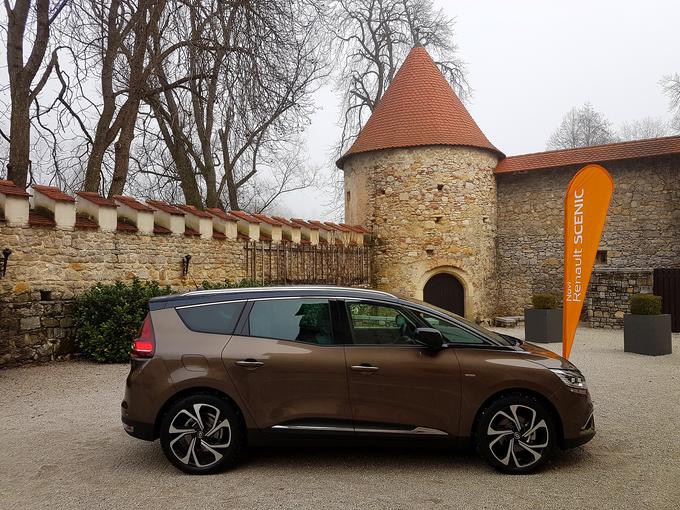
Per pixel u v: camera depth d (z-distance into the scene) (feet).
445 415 13.67
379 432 13.64
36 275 29.27
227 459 13.53
